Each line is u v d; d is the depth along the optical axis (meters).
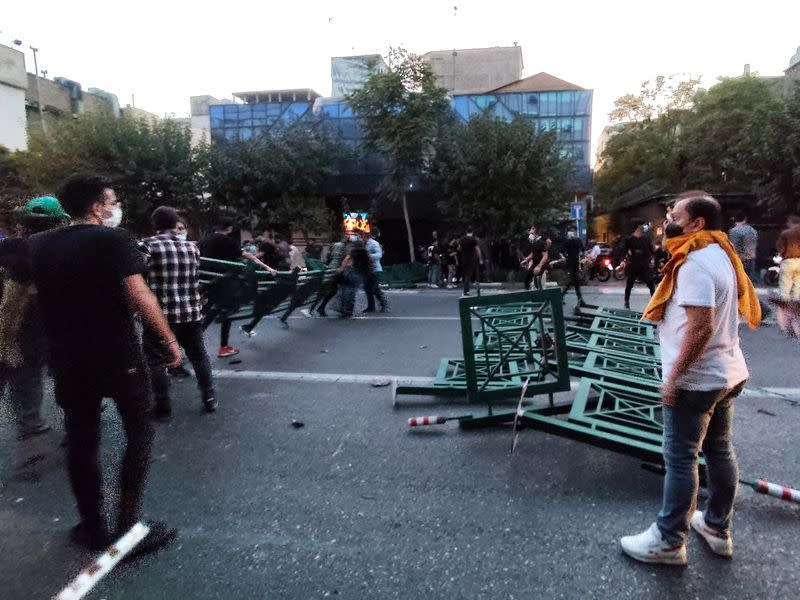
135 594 2.51
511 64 44.66
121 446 4.10
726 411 2.64
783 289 6.97
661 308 2.57
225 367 6.62
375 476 3.68
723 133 24.59
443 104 20.14
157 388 4.69
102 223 2.81
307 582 2.60
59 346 2.62
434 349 7.57
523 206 19.50
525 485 3.52
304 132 25.00
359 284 10.43
